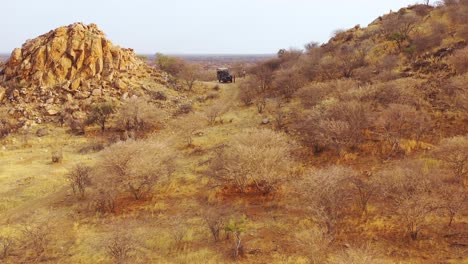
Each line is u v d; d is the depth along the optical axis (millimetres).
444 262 9539
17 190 17578
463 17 34344
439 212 11977
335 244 10859
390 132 18719
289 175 16562
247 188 16125
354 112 19422
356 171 15633
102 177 15523
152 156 16641
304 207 13484
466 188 12891
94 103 32281
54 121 30297
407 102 21672
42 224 13719
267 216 13430
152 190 16656
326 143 18859
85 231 13117
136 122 29375
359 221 12188
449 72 25781
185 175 18422
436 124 19875
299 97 32406
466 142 14125
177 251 11461
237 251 10812
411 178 12438
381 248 10492
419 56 31797
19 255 11609
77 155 23609
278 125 25344
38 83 34625
